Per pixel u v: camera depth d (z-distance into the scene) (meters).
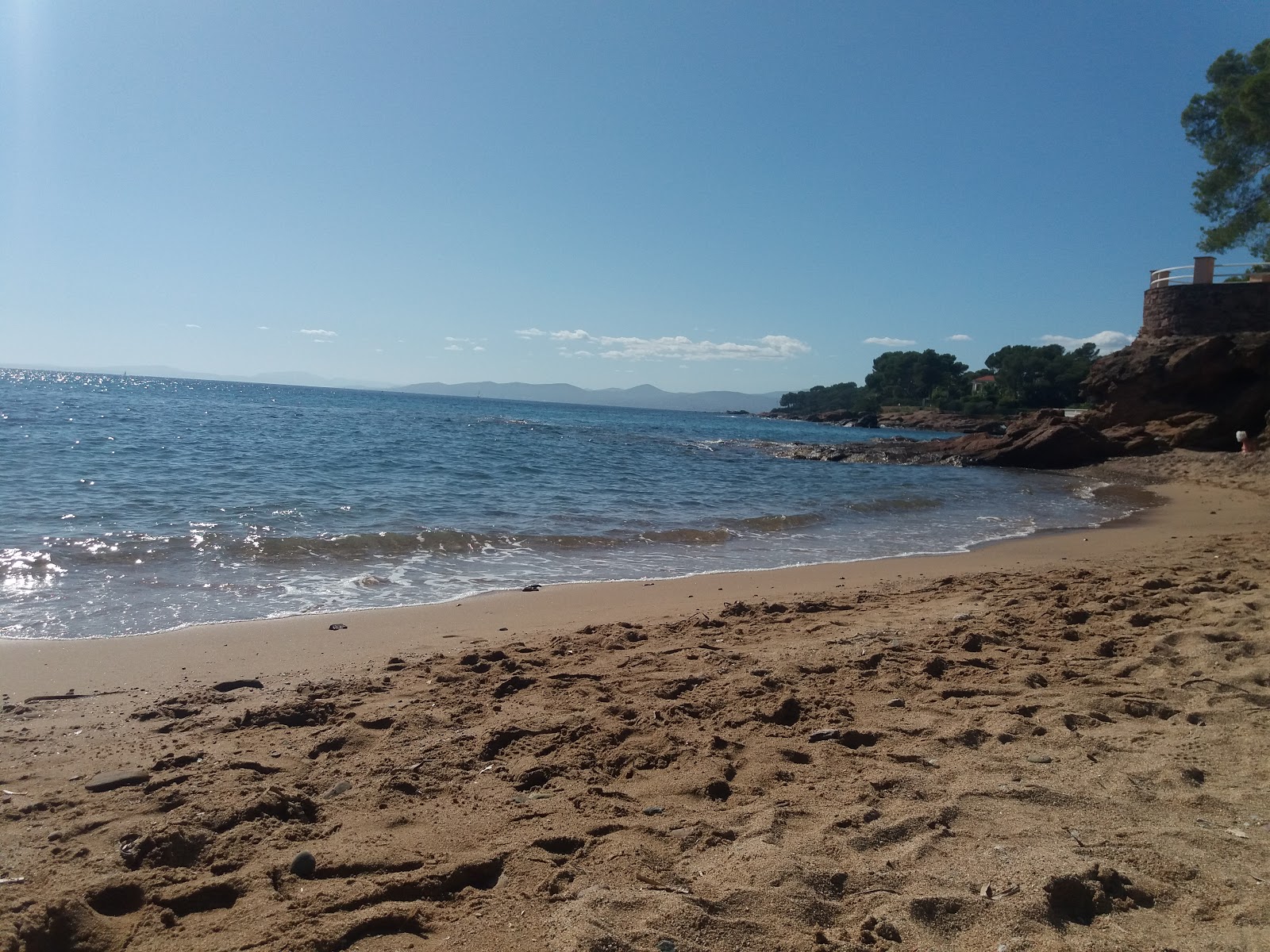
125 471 17.03
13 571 8.25
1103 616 6.79
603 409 198.88
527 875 2.99
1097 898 2.79
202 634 6.56
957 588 8.55
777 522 14.75
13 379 113.44
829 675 5.35
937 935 2.63
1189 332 32.00
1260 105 28.92
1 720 4.56
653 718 4.61
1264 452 24.81
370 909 2.78
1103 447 31.06
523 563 10.36
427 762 4.03
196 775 3.84
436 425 45.56
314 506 13.52
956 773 3.84
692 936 2.59
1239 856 3.06
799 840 3.19
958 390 111.56
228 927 2.70
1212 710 4.57
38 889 2.84
